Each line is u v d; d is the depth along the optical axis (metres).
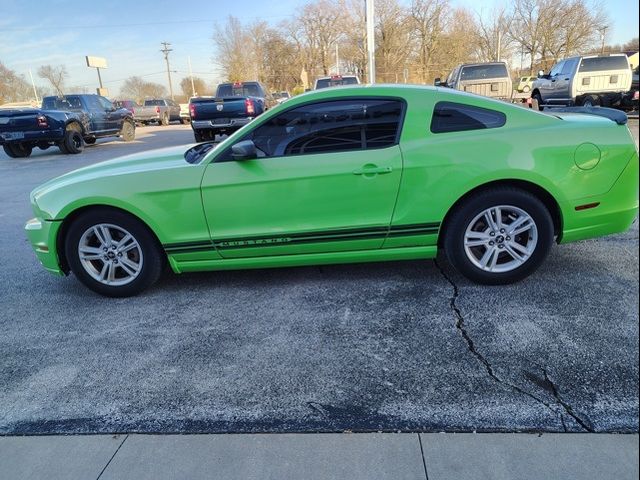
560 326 3.11
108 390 2.73
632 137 3.60
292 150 3.63
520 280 3.78
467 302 3.51
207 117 13.65
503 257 3.77
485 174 3.48
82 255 3.88
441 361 2.82
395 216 3.61
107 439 2.35
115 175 3.75
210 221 3.69
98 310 3.78
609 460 2.07
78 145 15.42
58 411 2.57
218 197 3.64
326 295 3.76
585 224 3.63
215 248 3.75
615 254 4.26
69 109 16.31
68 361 3.05
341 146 3.60
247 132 3.67
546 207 3.66
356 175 3.54
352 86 3.70
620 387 2.51
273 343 3.12
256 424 2.39
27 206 7.81
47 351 3.19
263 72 61.97
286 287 3.96
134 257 3.91
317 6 57.12
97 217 3.77
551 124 3.58
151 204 3.68
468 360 2.82
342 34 54.16
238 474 2.09
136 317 3.61
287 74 62.03
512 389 2.54
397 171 3.52
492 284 3.75
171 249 3.77
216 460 2.18
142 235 3.79
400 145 3.55
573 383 2.56
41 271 4.75
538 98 17.38
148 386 2.74
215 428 2.38
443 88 3.74
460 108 3.60
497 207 3.58
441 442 2.21
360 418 2.39
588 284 3.69
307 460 2.15
